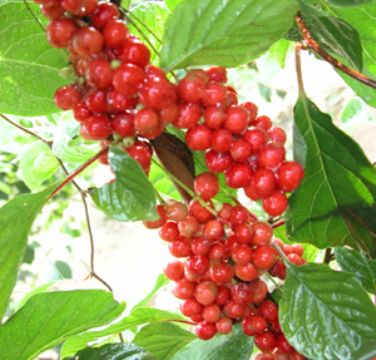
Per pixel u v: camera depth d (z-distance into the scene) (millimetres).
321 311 237
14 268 224
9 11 247
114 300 243
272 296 273
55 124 385
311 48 257
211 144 218
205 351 285
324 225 272
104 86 206
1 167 611
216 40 215
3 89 266
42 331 240
